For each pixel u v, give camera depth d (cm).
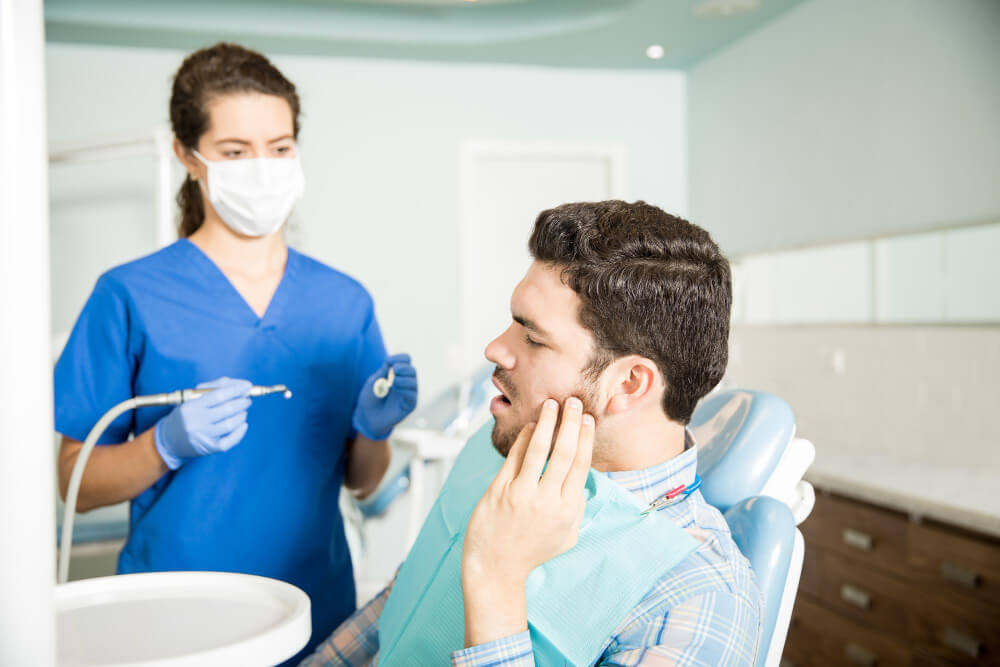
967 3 244
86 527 223
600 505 72
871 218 290
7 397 33
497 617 63
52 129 376
